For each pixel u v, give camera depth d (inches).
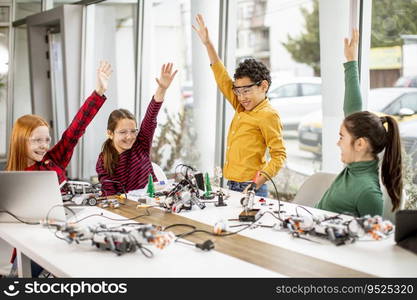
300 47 143.9
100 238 55.9
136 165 97.9
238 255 54.1
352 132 71.0
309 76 143.1
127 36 184.7
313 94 139.2
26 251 59.2
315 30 140.0
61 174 87.7
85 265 51.8
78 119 88.6
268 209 76.0
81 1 203.9
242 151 96.3
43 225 64.9
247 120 95.6
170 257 53.8
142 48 176.2
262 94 96.0
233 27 143.9
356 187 71.3
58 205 68.5
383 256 53.4
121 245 54.7
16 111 266.5
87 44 208.7
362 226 55.9
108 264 52.0
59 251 56.9
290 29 145.6
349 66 92.2
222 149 148.1
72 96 209.9
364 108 110.3
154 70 173.5
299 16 142.8
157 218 71.3
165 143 170.2
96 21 201.6
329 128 114.1
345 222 59.1
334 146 113.7
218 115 146.3
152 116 99.8
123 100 190.2
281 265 50.8
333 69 111.4
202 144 153.9
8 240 64.9
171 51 163.6
